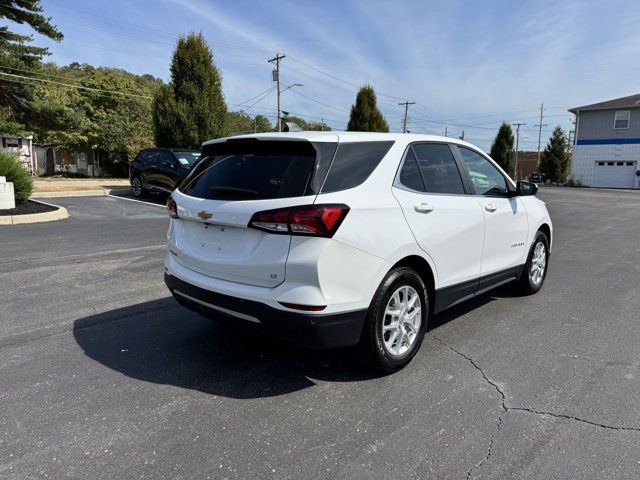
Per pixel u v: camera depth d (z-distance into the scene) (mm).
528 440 2830
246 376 3619
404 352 3738
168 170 14859
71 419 2998
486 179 4816
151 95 42781
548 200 21016
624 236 10695
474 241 4391
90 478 2465
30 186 12656
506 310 5230
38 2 27203
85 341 4230
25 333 4391
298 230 3055
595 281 6535
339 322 3205
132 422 2979
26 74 29672
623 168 39062
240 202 3314
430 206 3838
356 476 2506
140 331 4480
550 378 3623
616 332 4586
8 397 3252
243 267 3270
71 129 36719
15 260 7238
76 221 11227
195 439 2814
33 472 2500
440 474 2527
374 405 3219
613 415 3100
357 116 26609
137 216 12312
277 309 3123
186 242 3797
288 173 3281
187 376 3605
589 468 2572
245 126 74312
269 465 2590
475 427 2961
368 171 3488
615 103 39562
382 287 3434
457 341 4336
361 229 3262
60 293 5617
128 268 6832
